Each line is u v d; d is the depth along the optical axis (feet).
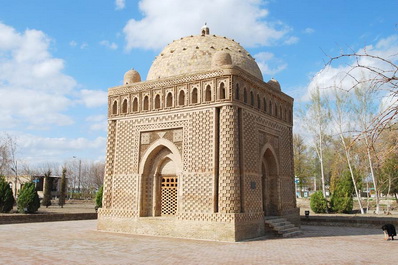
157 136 55.42
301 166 145.59
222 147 48.62
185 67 57.88
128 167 57.11
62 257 34.73
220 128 49.44
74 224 69.67
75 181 280.92
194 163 50.65
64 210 102.06
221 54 52.11
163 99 55.62
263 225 52.70
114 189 57.82
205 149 50.06
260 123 56.49
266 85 59.21
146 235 52.01
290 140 67.36
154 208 55.31
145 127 56.54
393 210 107.96
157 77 59.82
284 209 61.77
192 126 51.88
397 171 72.02
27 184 83.51
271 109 60.95
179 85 54.44
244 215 48.24
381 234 57.88
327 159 98.58
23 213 80.48
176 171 53.52
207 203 48.47
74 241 45.83
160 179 56.59
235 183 47.73
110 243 44.19
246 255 36.35
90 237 49.78
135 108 58.80
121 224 55.57
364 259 34.94
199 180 49.70
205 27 67.15
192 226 48.83
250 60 62.49
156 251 38.45
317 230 64.28
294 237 52.75
